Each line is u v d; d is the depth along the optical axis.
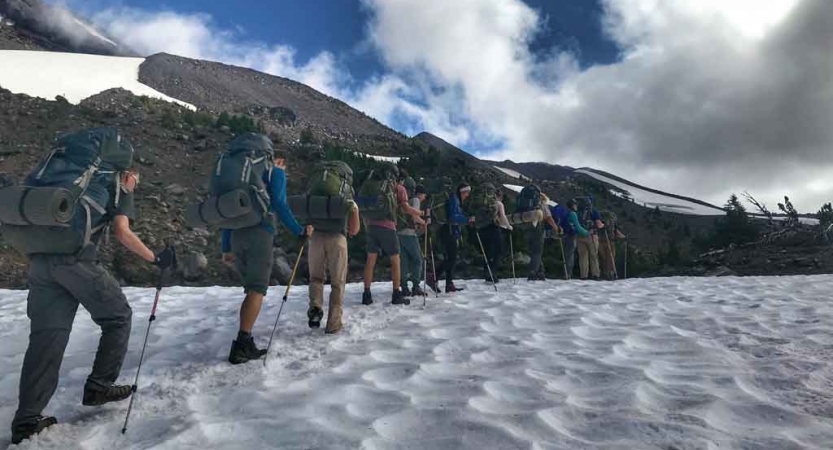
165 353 4.52
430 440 2.56
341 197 5.12
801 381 3.18
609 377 3.46
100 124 27.39
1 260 14.08
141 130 27.38
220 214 4.07
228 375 3.89
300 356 4.37
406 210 7.01
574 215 10.75
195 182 22.89
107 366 3.13
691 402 2.90
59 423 2.96
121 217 3.07
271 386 3.55
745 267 15.59
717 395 2.98
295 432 2.67
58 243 2.84
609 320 5.60
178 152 25.91
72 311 2.98
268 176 4.38
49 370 2.83
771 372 3.42
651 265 19.06
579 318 5.64
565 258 10.89
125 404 3.31
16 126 25.00
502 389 3.30
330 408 3.03
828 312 5.34
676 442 2.40
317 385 3.55
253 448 2.53
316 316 5.30
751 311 5.66
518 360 4.00
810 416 2.67
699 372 3.52
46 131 25.02
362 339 4.95
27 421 2.75
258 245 4.29
